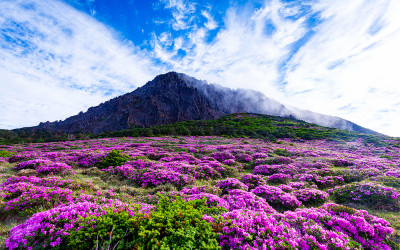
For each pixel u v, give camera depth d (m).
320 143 50.44
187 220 4.89
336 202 9.88
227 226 5.28
